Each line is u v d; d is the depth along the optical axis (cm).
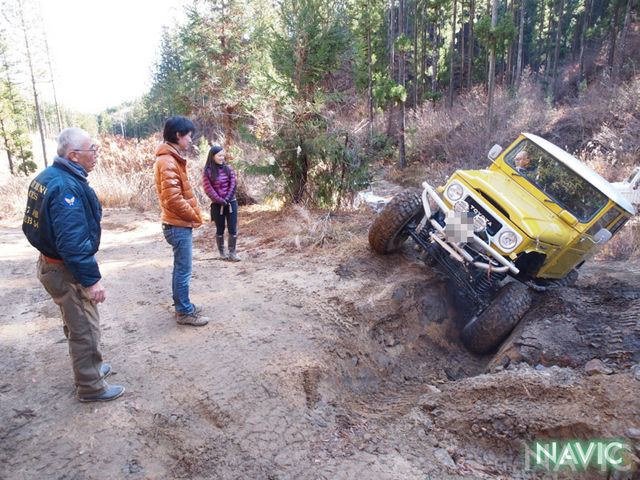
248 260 609
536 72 3353
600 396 270
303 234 694
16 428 259
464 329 460
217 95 1245
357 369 390
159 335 384
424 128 2223
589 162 1280
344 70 931
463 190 452
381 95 2038
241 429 270
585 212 461
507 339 430
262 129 890
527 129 1750
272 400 299
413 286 507
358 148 889
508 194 457
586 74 2752
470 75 2906
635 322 371
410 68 3284
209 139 1520
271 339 375
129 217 963
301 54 866
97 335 277
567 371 313
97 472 228
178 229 378
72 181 241
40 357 346
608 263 668
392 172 2064
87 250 244
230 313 429
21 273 564
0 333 391
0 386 304
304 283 502
